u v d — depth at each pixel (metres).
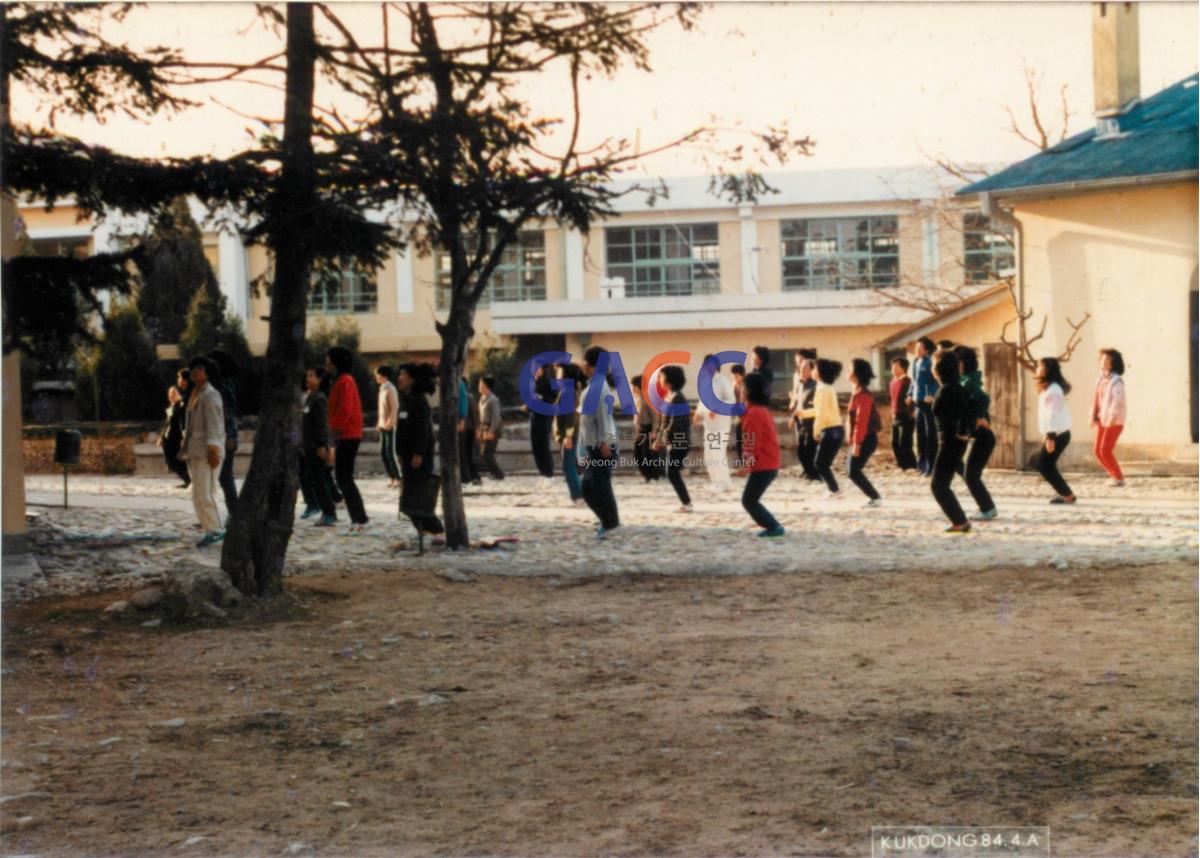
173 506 18.09
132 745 6.55
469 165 11.02
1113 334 20.73
